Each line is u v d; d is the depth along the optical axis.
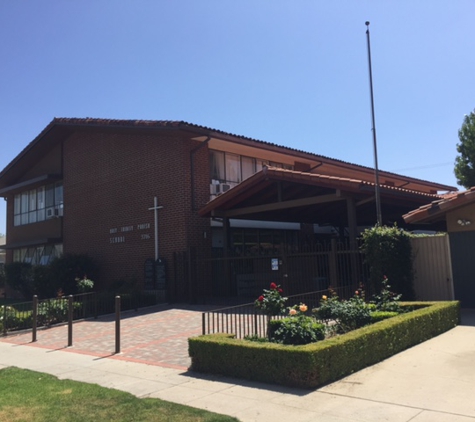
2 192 27.77
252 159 21.47
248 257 15.48
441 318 9.35
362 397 5.89
